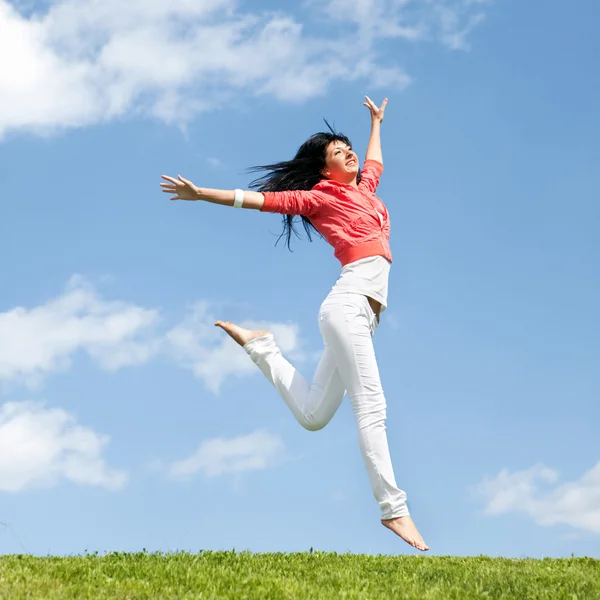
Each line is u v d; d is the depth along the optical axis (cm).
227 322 525
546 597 450
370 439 469
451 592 452
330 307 480
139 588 434
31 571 469
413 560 604
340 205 496
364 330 479
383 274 490
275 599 421
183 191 468
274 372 515
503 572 529
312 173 532
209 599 415
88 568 487
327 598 425
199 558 541
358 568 538
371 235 492
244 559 548
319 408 497
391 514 464
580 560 621
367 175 550
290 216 546
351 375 476
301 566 529
